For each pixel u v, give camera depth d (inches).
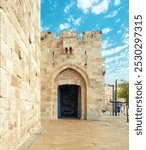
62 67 1101.7
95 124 845.8
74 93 1357.0
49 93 1093.1
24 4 400.5
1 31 246.1
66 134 532.1
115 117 1339.8
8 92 276.8
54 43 1112.2
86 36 1109.7
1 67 244.2
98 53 1103.0
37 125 586.6
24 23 400.5
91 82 1091.9
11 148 289.9
